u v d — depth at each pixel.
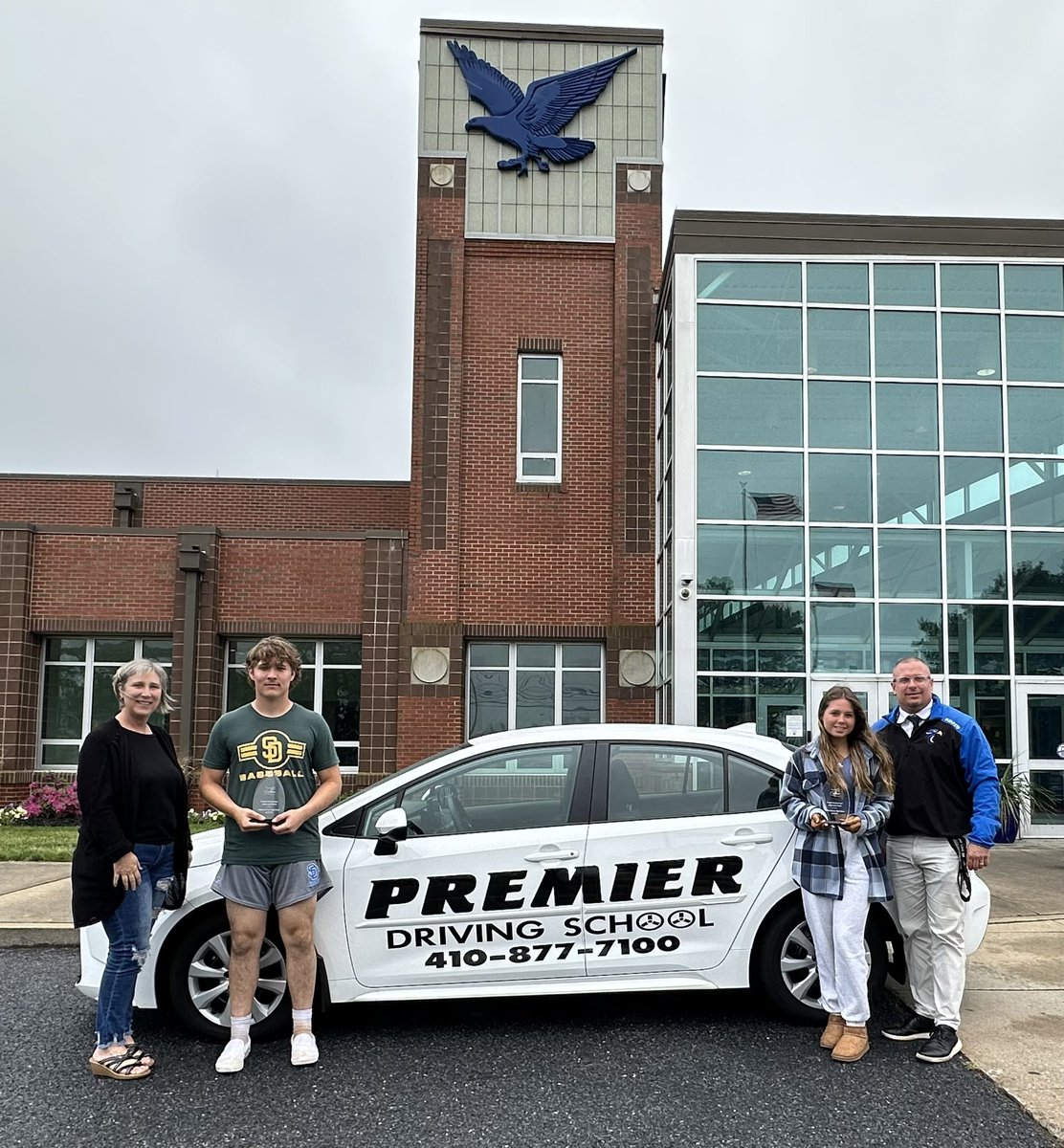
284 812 4.96
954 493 14.62
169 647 17.55
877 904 5.65
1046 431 14.79
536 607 17.38
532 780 5.70
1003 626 14.40
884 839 5.34
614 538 17.39
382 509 22.38
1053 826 13.91
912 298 15.00
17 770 16.69
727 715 14.08
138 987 5.33
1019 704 14.21
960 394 14.80
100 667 17.53
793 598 14.30
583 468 17.72
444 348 17.75
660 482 16.86
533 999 6.16
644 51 18.61
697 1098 4.59
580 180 18.31
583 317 18.05
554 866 5.47
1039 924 8.05
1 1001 6.18
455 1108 4.49
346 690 17.62
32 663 17.19
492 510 17.56
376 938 5.38
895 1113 4.42
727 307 14.91
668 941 5.50
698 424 14.66
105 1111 4.46
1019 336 14.94
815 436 14.68
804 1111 4.45
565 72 18.48
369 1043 5.35
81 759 4.80
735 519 14.46
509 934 5.43
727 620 14.26
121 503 22.05
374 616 17.20
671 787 5.73
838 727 5.16
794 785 5.25
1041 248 15.06
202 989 5.40
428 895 5.40
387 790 5.60
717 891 5.53
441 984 5.39
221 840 5.75
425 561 17.30
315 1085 4.75
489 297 18.05
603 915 5.47
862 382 14.79
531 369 18.09
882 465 14.66
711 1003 6.08
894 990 6.34
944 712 5.39
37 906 8.52
